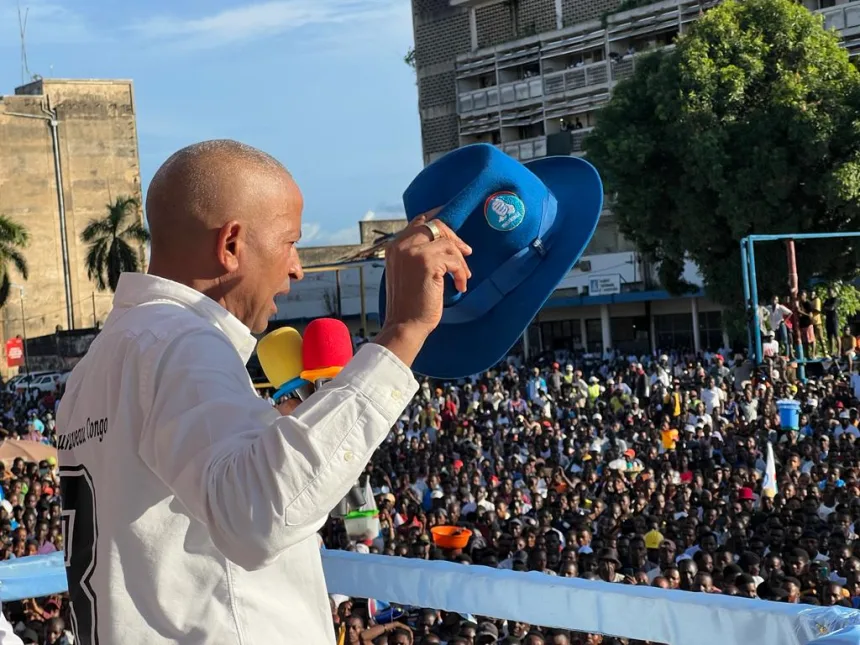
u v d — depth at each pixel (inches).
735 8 1069.1
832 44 1059.3
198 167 69.2
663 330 1577.3
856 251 1023.6
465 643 281.9
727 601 136.8
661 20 1587.1
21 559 203.6
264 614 66.6
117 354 66.8
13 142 2327.8
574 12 1734.7
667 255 1139.3
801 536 407.2
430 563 179.6
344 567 188.4
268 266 70.7
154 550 64.6
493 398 933.2
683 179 1070.4
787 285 1043.3
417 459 666.8
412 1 1940.2
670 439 682.2
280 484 57.1
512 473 613.9
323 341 90.3
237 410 60.5
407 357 62.3
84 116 2404.0
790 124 1002.1
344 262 1664.6
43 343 2187.5
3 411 1473.9
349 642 282.8
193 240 69.1
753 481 541.3
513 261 90.2
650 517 454.3
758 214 1017.5
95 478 68.0
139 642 64.5
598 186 91.0
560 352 1625.2
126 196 2447.1
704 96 1037.2
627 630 147.7
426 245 65.3
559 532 450.6
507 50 1784.0
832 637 105.9
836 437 656.4
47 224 2362.2
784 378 836.0
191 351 63.3
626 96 1111.0
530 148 1760.6
